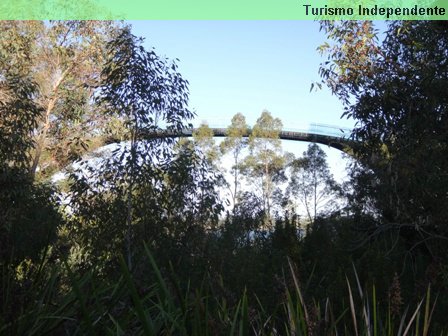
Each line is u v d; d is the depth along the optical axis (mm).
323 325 2600
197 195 7977
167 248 7207
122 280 2992
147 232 7348
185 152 8109
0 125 8195
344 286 4824
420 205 6207
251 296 5121
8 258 3449
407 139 6121
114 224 7332
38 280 3141
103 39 18312
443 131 5867
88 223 7469
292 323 2396
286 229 9352
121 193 7539
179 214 7672
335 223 9648
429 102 5770
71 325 2766
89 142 9383
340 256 7121
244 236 9797
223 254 7160
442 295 4203
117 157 7629
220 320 2486
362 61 6176
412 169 5797
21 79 8898
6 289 2922
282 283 3262
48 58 17766
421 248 7402
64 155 17297
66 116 17547
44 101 17125
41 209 8336
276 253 8102
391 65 6109
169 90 7949
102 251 7121
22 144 8289
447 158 5840
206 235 7727
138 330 2650
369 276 5012
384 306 4355
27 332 2682
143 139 7824
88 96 16906
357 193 8945
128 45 7828
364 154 7031
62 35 18078
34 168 16453
